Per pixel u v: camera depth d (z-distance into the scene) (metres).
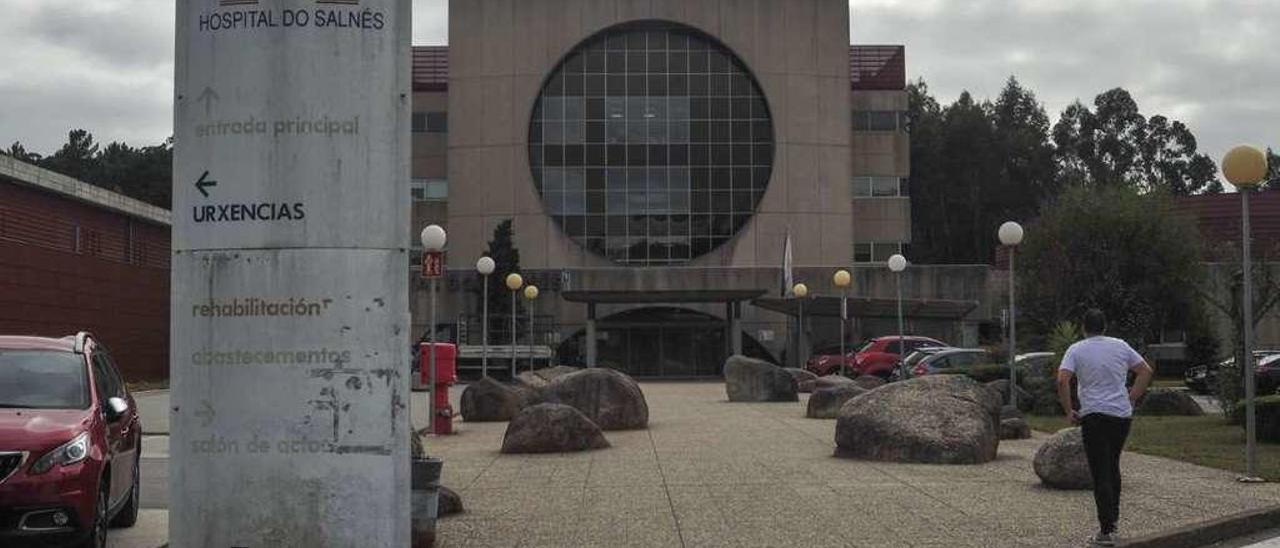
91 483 8.59
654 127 67.06
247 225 6.74
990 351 39.81
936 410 14.73
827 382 30.08
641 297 54.44
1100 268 51.47
